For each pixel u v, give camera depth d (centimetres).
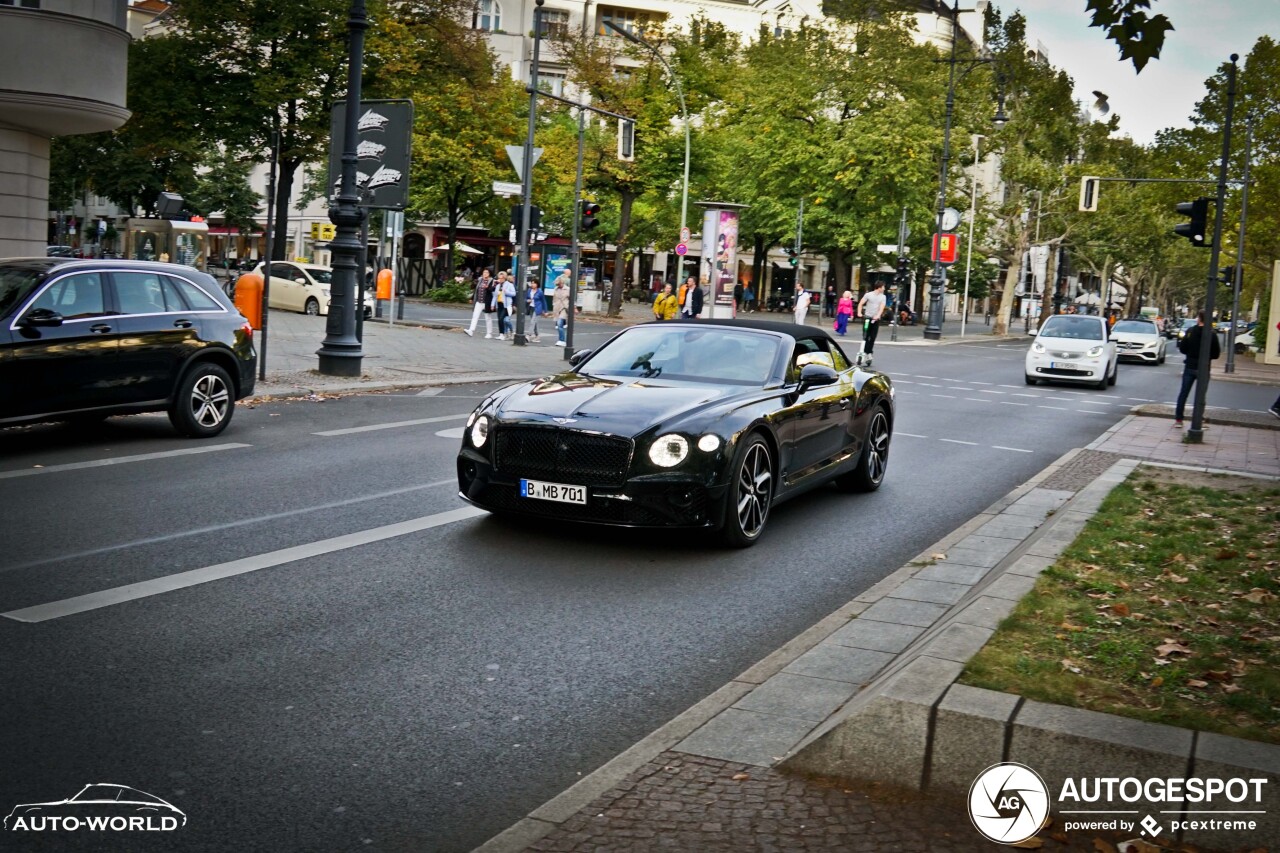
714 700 493
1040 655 489
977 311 10675
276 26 3869
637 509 748
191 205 6334
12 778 394
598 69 4862
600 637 589
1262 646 540
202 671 510
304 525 807
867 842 359
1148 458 1369
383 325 3312
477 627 596
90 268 1099
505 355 2492
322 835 367
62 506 827
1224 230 4634
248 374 1234
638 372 886
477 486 783
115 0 2178
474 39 4609
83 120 2111
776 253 8262
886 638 572
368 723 461
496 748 443
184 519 805
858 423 1021
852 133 5044
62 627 560
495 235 6419
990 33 7712
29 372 1023
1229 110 1609
